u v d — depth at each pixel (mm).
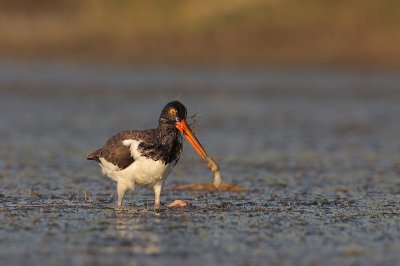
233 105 32219
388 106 31969
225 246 10875
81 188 16125
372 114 29766
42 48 49375
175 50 48562
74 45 49500
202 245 10930
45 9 52594
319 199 15023
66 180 17172
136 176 13258
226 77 42062
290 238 11391
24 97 34125
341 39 47312
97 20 51094
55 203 14250
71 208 13711
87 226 12070
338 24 48031
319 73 43156
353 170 18906
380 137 24547
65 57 48344
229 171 18750
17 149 21641
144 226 12133
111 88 37719
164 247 10789
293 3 49438
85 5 52375
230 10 49812
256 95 35500
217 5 50250
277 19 48844
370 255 10453
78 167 18969
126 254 10398
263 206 14148
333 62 45750
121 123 27172
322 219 12844
